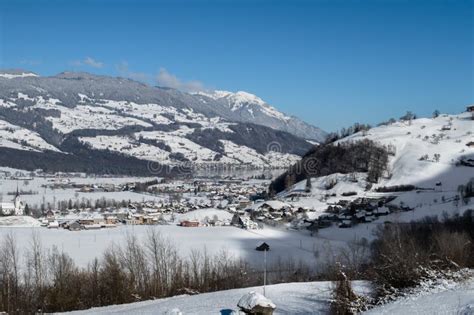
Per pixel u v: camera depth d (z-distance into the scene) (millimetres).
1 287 57656
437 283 35250
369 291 38062
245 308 30969
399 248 44938
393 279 37375
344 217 165875
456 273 37219
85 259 99875
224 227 167500
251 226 163750
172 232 150625
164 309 42906
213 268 72438
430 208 158625
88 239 134250
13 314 51031
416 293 33594
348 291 35219
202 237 141125
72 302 58719
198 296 52125
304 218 174125
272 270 85500
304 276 73438
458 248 47062
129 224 178625
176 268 73812
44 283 62844
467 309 25766
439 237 55344
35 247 90500
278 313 37281
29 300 56531
